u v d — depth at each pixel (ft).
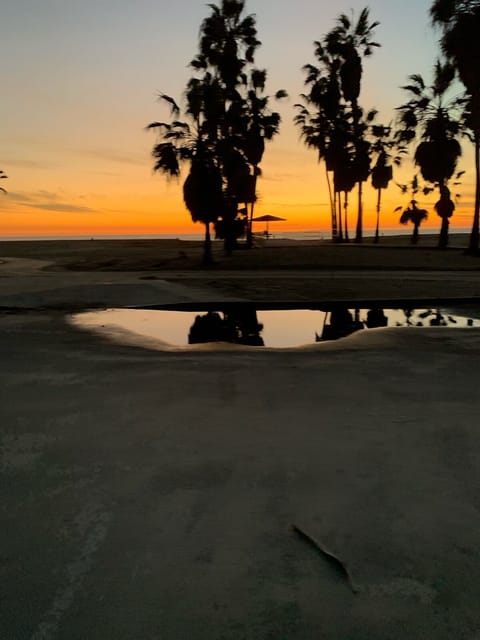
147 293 48.73
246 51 84.38
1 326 32.73
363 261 81.51
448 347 25.54
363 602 6.94
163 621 6.57
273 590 7.18
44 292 48.83
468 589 7.20
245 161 86.99
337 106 124.88
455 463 11.41
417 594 7.10
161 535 8.59
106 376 19.51
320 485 10.37
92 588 7.22
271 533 8.64
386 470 11.06
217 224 94.32
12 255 117.91
